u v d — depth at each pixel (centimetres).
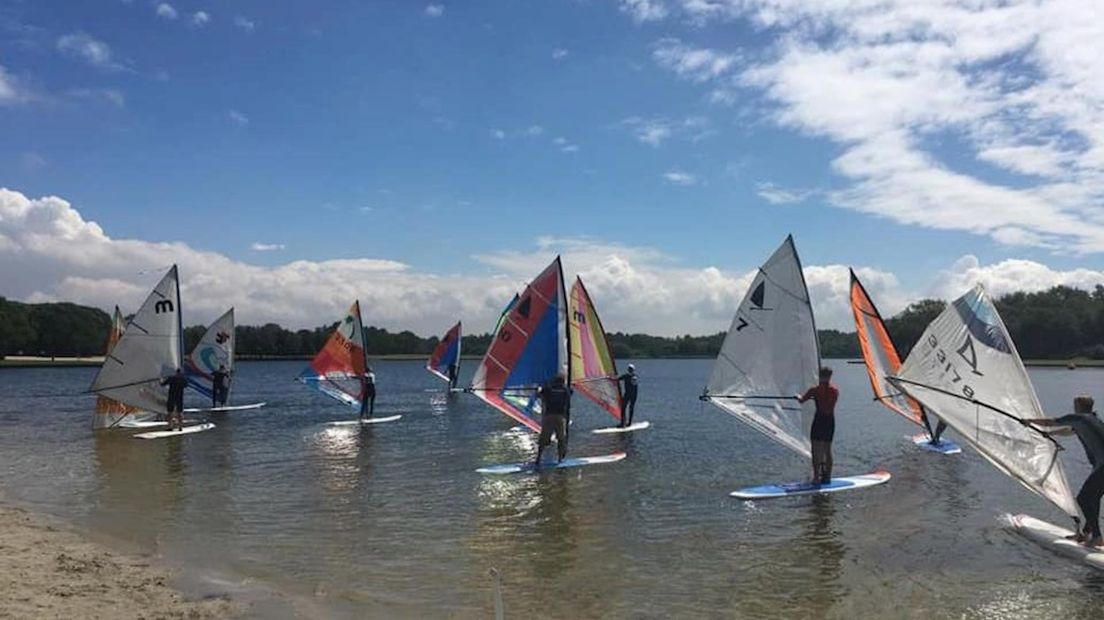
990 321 1362
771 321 1805
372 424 3075
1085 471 1927
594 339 2769
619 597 956
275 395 5075
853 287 2419
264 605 921
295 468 1945
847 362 17538
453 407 3944
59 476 1836
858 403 4488
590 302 2755
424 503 1512
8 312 10531
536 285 2223
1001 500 1520
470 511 1439
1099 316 12825
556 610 912
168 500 1548
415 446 2378
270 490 1647
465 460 2078
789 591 979
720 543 1209
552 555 1143
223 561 1111
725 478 1781
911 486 1658
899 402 2383
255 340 13625
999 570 1067
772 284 1806
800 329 1777
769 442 2442
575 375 2728
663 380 8850
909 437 2581
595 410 3869
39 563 1064
